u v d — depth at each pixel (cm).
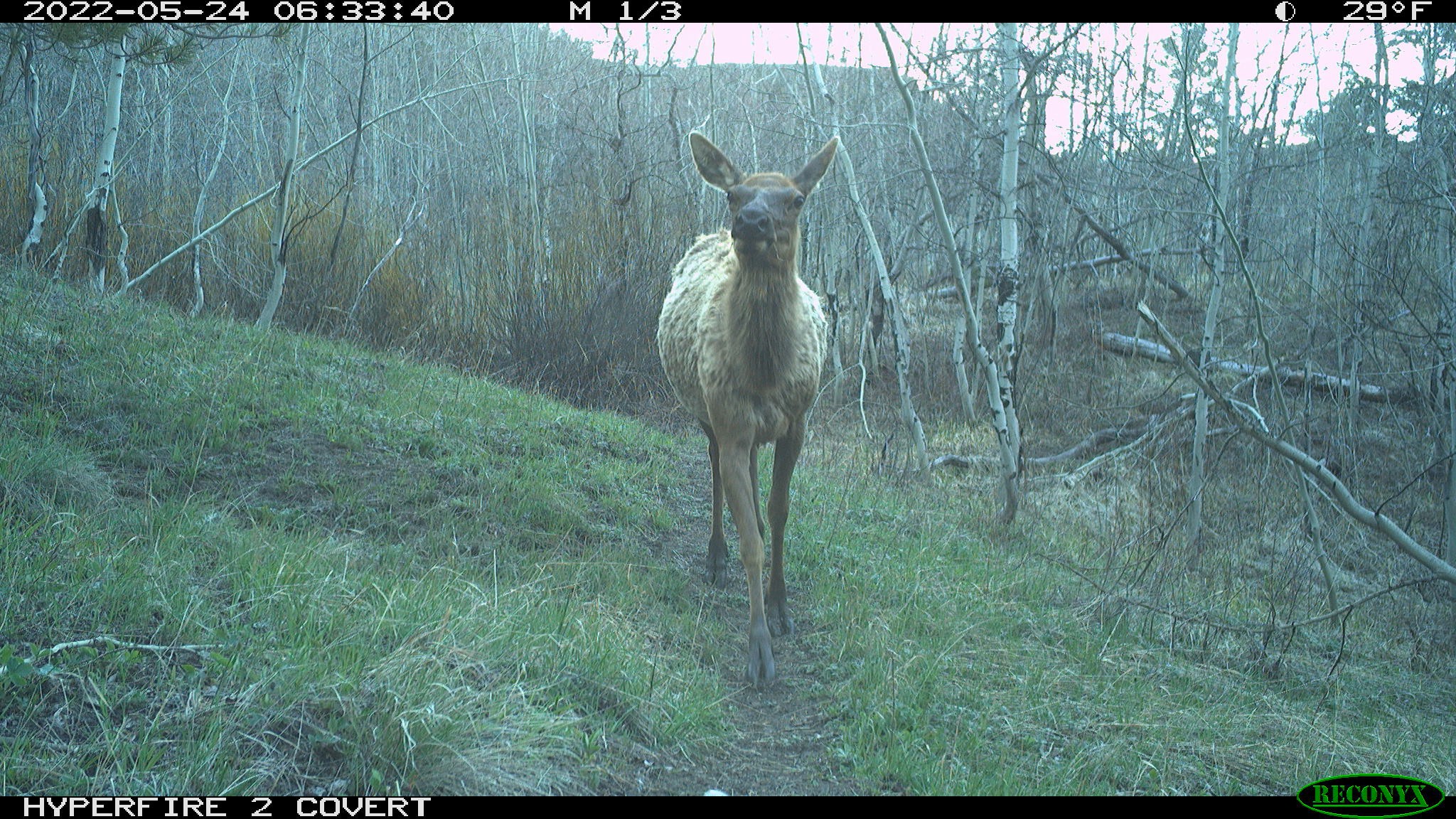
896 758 364
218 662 331
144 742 293
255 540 436
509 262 1059
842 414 1164
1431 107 938
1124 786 373
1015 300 836
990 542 727
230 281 1001
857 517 710
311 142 1467
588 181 1106
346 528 504
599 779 327
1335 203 1225
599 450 731
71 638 334
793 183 464
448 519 531
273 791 289
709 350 464
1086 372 1323
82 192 956
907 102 685
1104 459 1042
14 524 402
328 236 1022
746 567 455
